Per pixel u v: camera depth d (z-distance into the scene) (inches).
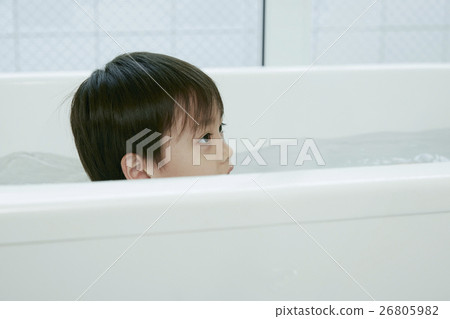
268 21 72.4
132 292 25.5
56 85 49.6
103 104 33.8
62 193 24.7
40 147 49.6
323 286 27.1
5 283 24.7
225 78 51.2
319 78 52.6
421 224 27.2
